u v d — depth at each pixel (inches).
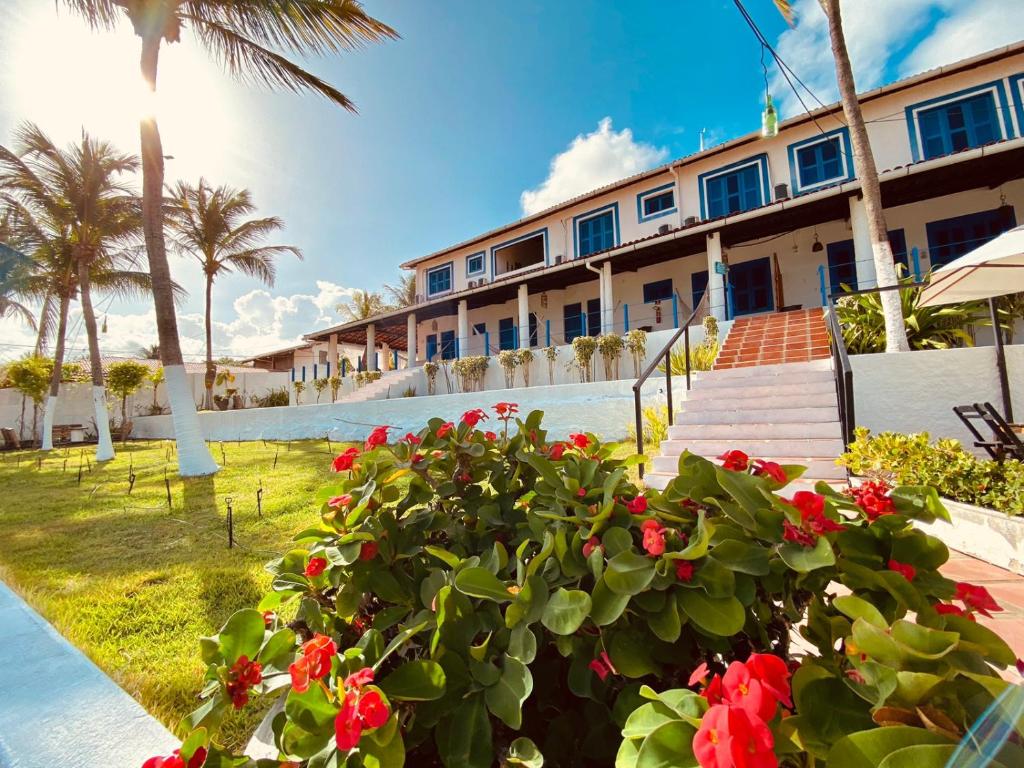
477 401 369.7
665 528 44.0
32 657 73.3
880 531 40.6
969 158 299.1
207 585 122.7
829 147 438.6
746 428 191.9
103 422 464.1
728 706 25.5
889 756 24.4
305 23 303.9
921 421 198.7
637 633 41.0
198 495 237.1
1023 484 109.1
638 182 547.2
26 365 644.1
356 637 53.0
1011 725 25.6
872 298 282.0
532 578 42.6
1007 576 102.4
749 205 475.2
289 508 202.8
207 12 303.7
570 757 42.9
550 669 47.3
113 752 52.6
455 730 36.4
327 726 33.0
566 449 72.6
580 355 428.5
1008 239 163.0
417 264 796.6
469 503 64.6
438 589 48.2
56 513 212.1
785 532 38.7
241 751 63.5
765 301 458.9
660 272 524.4
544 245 633.0
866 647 30.2
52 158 477.7
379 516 55.7
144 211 303.1
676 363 325.4
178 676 82.5
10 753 52.0
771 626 44.6
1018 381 187.6
